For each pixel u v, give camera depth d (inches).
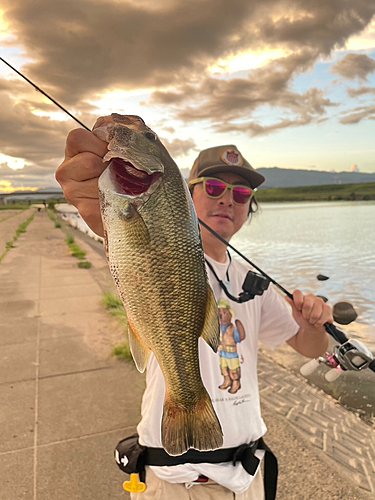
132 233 50.0
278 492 99.2
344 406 151.6
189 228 53.4
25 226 1234.6
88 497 101.3
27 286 361.1
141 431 66.4
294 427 128.1
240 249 637.9
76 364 182.4
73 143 49.8
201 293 54.4
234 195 82.2
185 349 54.5
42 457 116.5
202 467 63.0
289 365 194.2
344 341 79.5
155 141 53.2
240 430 65.6
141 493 65.5
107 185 49.6
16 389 158.6
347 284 370.3
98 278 395.9
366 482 102.5
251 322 74.0
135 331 54.2
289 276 417.7
